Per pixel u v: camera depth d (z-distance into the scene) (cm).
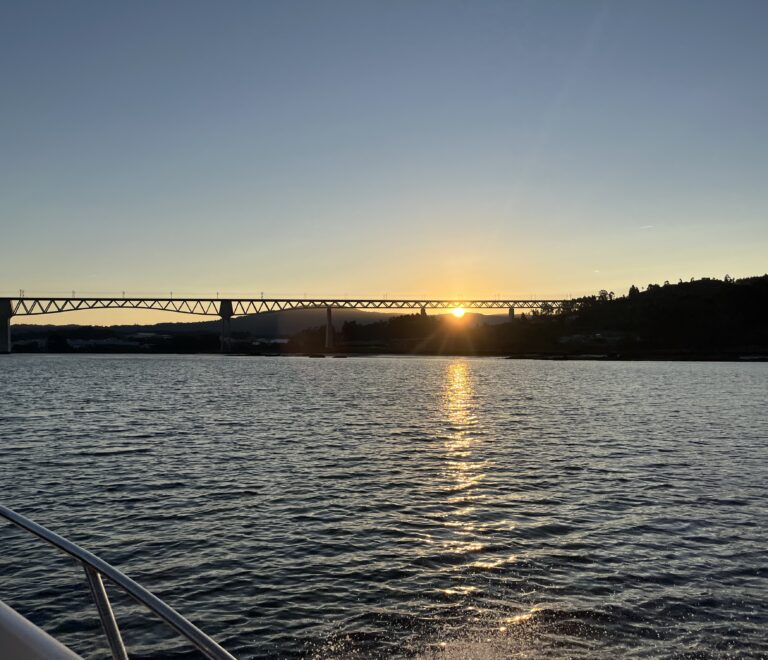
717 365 17475
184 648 1092
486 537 1689
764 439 3553
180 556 1538
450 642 1127
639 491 2220
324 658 1077
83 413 4791
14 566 1430
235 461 2777
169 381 9306
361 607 1261
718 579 1395
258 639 1139
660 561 1505
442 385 8794
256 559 1519
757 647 1105
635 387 8444
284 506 2002
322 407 5397
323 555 1548
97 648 1088
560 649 1103
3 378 9962
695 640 1129
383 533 1722
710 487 2288
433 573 1431
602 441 3472
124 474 2480
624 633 1155
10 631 368
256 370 14050
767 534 1716
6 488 2234
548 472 2564
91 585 371
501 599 1294
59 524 1800
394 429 3953
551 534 1714
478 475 2498
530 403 5969
